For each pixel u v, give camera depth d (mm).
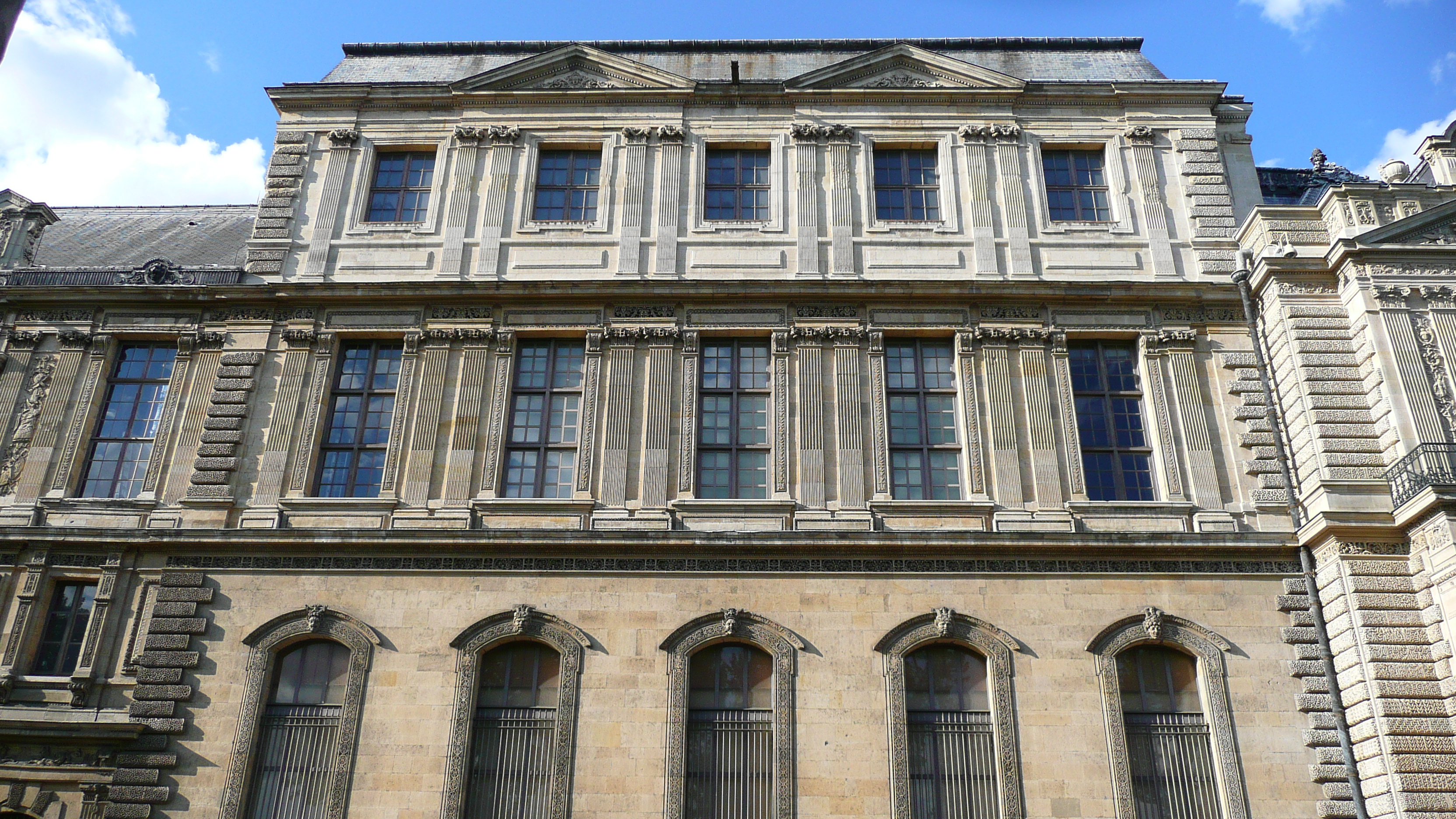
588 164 27516
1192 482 22969
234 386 24141
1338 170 30234
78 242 30109
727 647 21438
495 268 25688
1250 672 20844
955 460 23547
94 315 25391
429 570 21859
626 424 23562
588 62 28344
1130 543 21656
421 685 20844
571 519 22625
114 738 20281
